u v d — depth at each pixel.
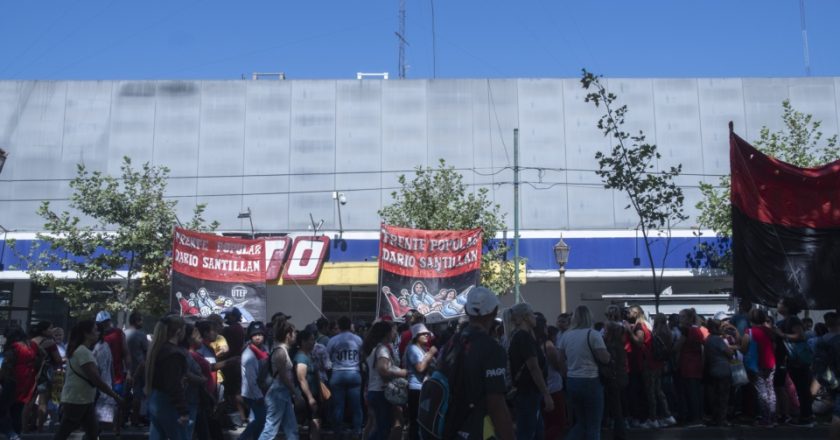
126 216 23.83
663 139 29.23
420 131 29.48
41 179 29.16
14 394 10.16
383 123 29.52
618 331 10.35
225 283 19.02
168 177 26.42
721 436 11.53
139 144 29.38
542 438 8.97
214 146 29.41
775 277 13.11
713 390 12.16
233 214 29.08
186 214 29.00
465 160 29.36
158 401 7.47
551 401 7.81
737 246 13.31
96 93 29.64
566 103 29.59
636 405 11.79
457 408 4.59
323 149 29.41
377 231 28.92
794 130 24.30
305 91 29.69
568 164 29.30
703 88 29.52
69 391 8.65
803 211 13.30
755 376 11.79
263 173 29.28
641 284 29.97
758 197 13.41
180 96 29.64
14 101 29.52
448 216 24.47
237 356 11.71
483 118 29.55
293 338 9.84
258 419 9.76
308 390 9.60
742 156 13.54
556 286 30.42
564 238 28.77
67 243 23.03
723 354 11.84
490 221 25.02
